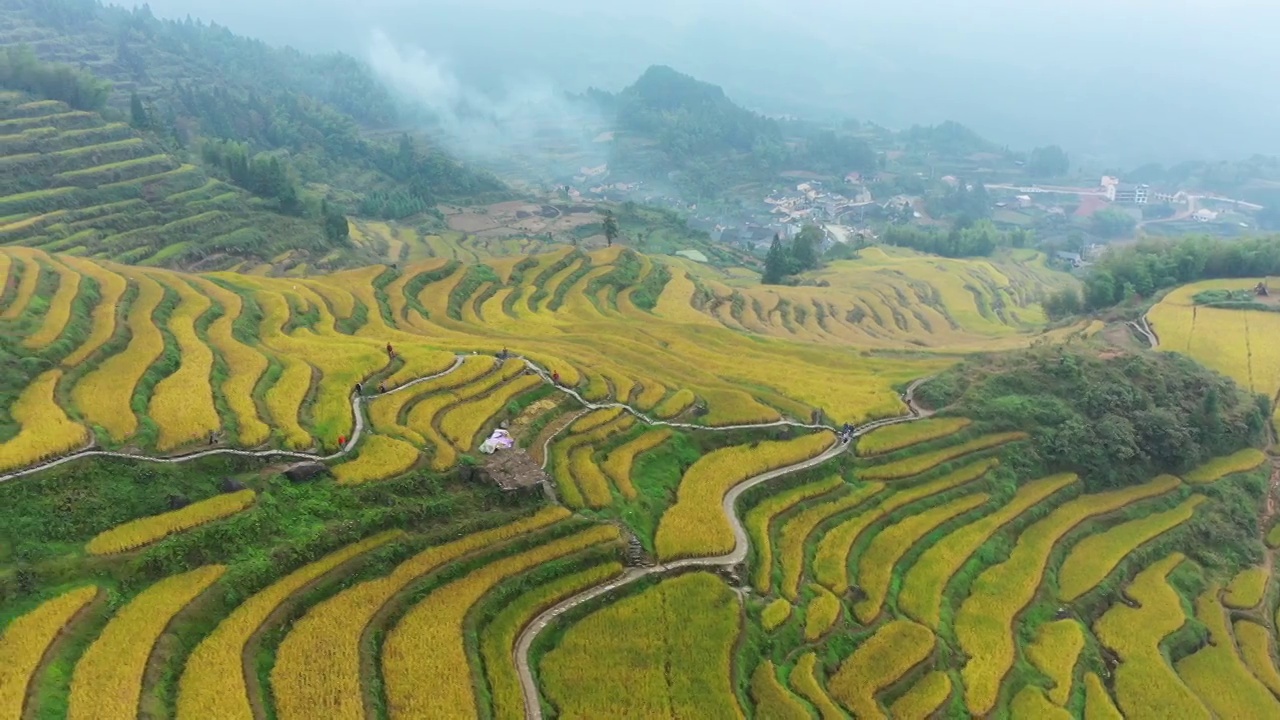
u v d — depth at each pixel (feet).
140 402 124.67
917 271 422.82
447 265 265.75
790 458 151.84
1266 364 220.43
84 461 105.50
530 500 124.57
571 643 101.55
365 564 102.94
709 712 93.71
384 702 85.56
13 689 74.28
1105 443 168.76
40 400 118.83
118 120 362.12
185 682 81.15
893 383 194.80
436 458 127.75
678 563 119.85
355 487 116.78
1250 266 287.28
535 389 161.38
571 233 509.76
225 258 310.24
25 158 303.27
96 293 166.91
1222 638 136.26
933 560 138.10
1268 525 170.60
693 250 514.27
